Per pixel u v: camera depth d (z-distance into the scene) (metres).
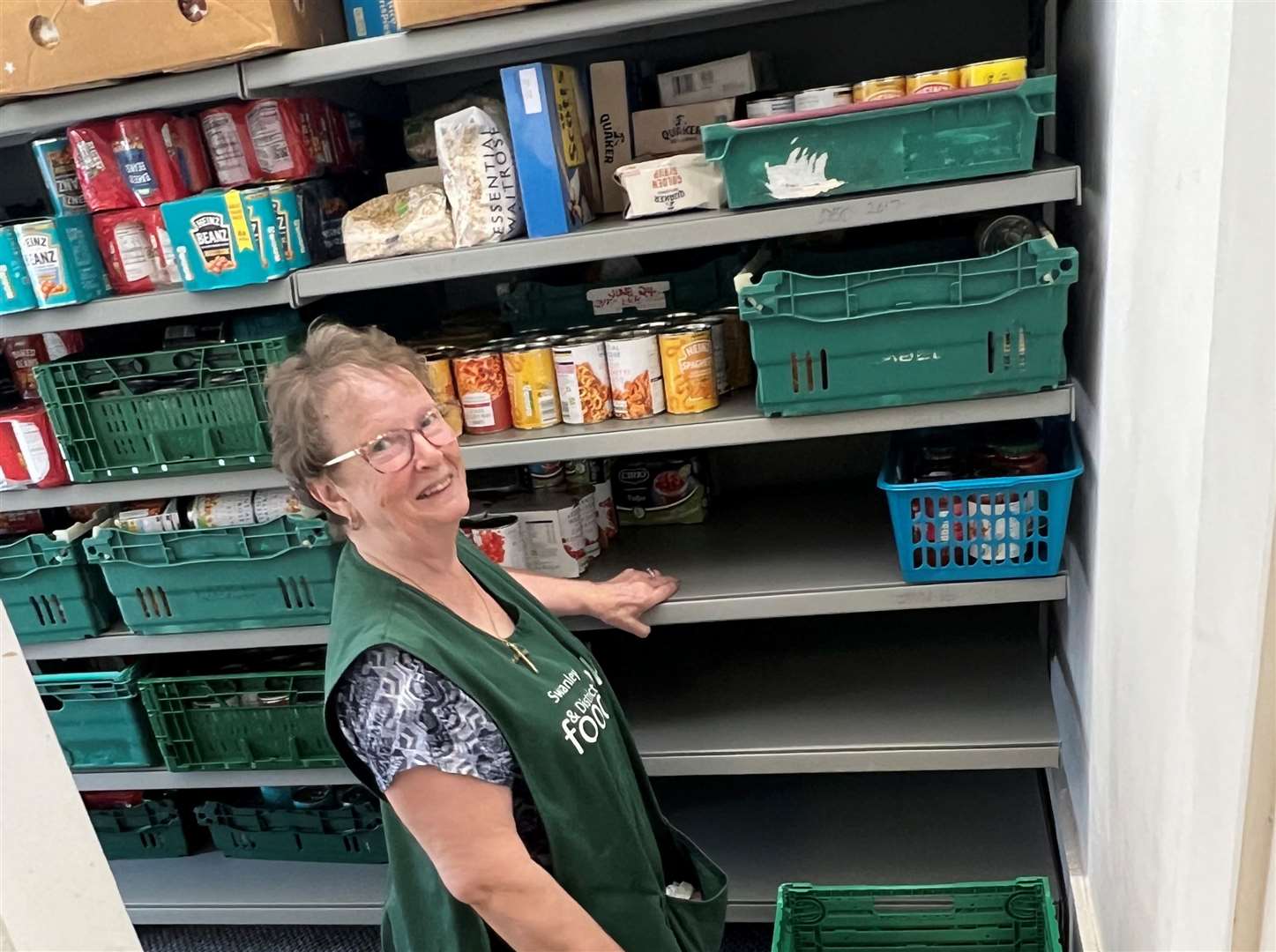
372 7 1.83
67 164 1.96
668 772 2.02
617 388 1.86
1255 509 0.74
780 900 1.82
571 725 1.32
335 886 2.36
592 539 2.15
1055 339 1.61
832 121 1.56
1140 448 1.25
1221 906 0.85
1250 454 0.75
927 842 2.19
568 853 1.28
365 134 2.25
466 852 1.17
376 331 1.35
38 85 1.73
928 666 2.21
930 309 1.62
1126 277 1.32
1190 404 1.00
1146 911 1.28
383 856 2.41
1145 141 1.19
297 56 1.71
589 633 2.53
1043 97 1.50
